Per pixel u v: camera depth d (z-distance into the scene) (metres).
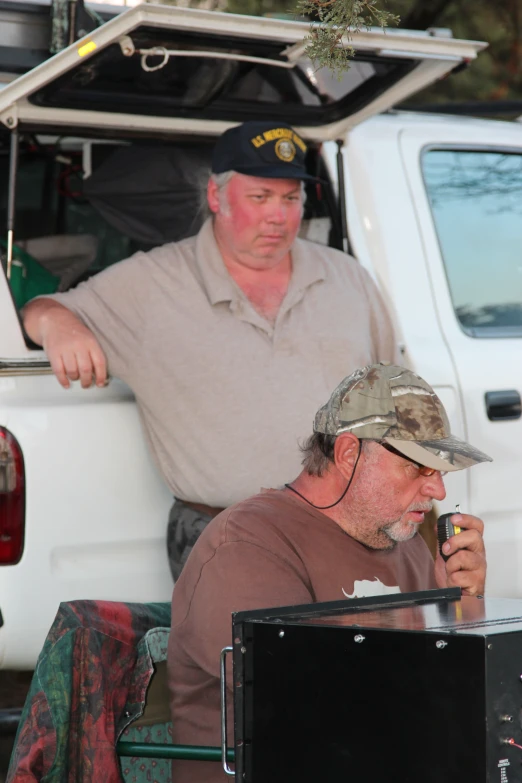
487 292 10.59
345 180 10.23
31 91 8.31
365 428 6.18
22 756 5.83
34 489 7.96
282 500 6.45
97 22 9.48
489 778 4.31
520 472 10.12
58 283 10.55
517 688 4.41
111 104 8.95
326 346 8.84
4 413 7.92
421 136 10.68
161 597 8.52
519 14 18.11
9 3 9.44
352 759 4.63
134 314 8.60
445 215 10.57
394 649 4.52
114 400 8.48
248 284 8.83
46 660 6.01
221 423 8.41
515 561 10.09
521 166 11.14
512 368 10.22
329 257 9.32
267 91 9.21
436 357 9.89
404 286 10.08
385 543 6.49
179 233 10.41
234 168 8.71
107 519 8.26
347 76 9.06
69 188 10.73
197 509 8.43
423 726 4.45
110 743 5.97
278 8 14.27
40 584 7.98
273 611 5.08
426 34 8.83
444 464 6.03
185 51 8.12
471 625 4.68
